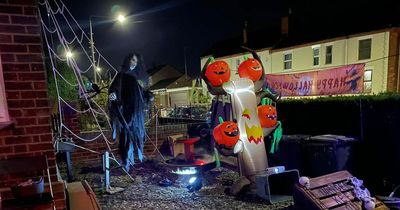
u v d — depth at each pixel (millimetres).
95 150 7051
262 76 5242
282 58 18781
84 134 7070
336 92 10602
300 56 17625
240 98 4867
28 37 2877
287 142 5754
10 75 2826
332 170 4918
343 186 3736
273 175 4332
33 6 2887
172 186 5098
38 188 2752
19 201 2705
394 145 4605
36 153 2959
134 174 5887
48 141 2998
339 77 10492
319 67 16594
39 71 2932
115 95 5418
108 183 4852
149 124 8203
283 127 7281
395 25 13164
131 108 5461
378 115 4820
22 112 2887
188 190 4852
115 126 5543
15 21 2824
